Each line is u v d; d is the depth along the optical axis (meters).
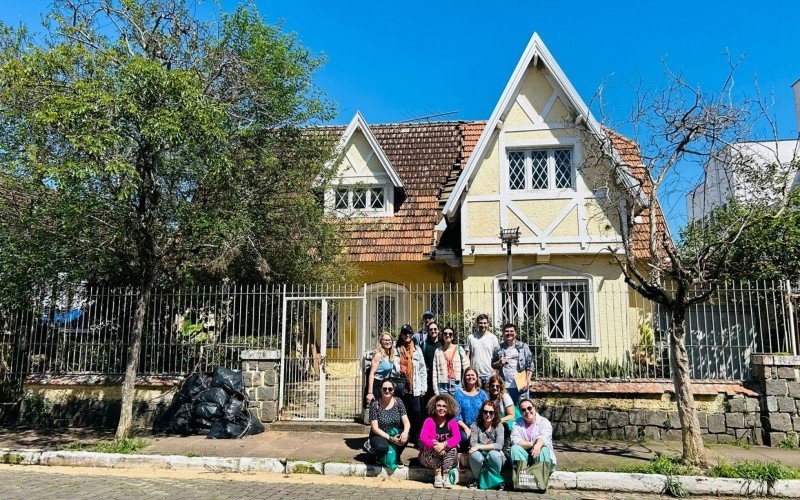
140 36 9.45
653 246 8.03
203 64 9.80
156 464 7.90
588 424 9.31
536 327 11.45
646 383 9.39
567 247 12.59
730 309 10.79
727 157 9.97
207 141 8.31
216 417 9.36
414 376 8.17
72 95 7.73
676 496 6.85
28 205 9.60
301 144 11.22
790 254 10.70
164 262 9.95
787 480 6.88
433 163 15.81
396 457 7.55
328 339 13.40
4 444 8.81
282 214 11.04
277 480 7.28
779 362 9.07
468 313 12.02
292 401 10.54
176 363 10.41
